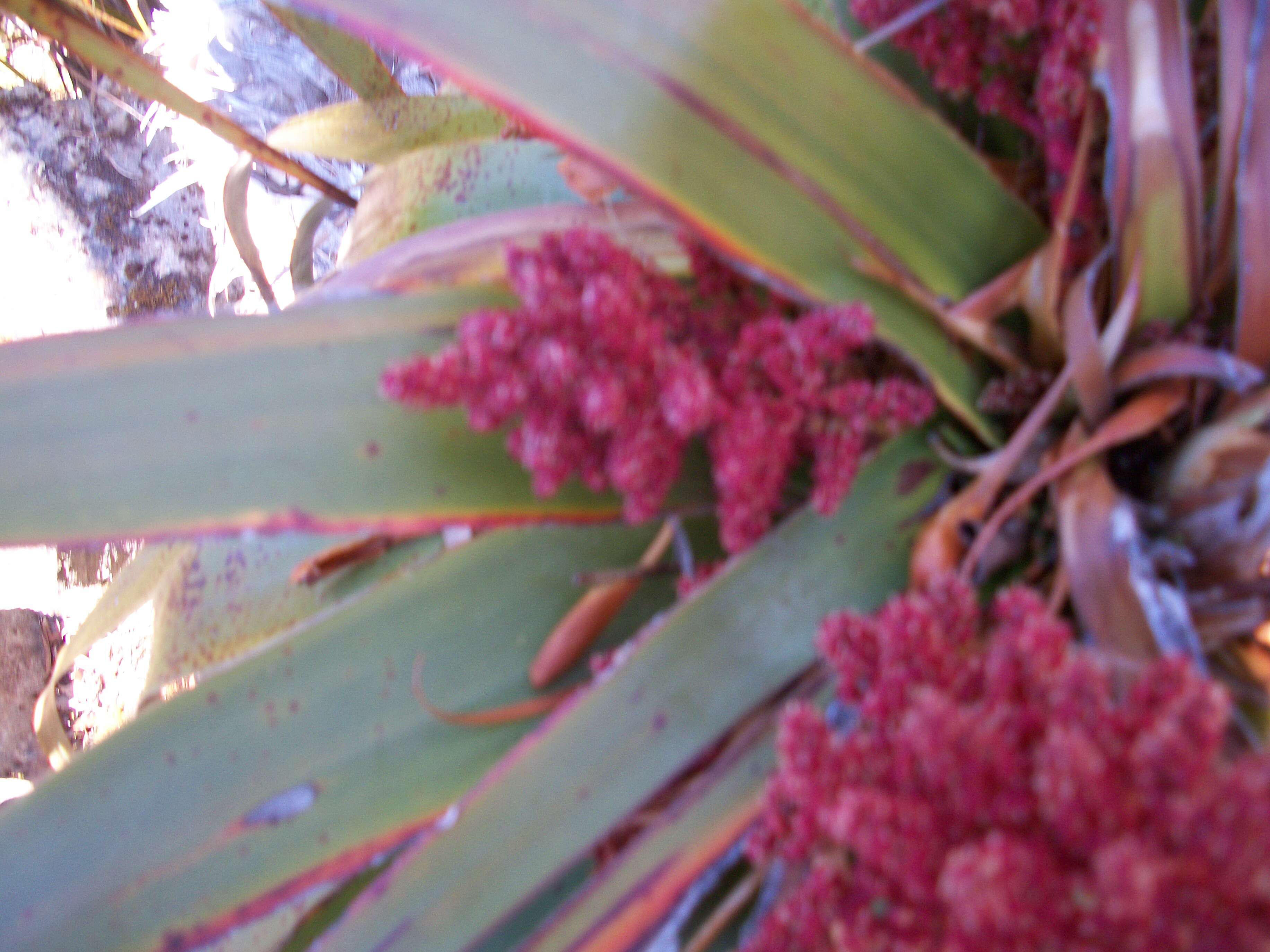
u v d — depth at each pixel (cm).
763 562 21
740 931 21
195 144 46
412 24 18
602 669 22
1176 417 22
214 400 20
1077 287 21
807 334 20
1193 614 21
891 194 21
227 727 22
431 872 20
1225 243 22
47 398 20
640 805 20
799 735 17
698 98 19
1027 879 14
